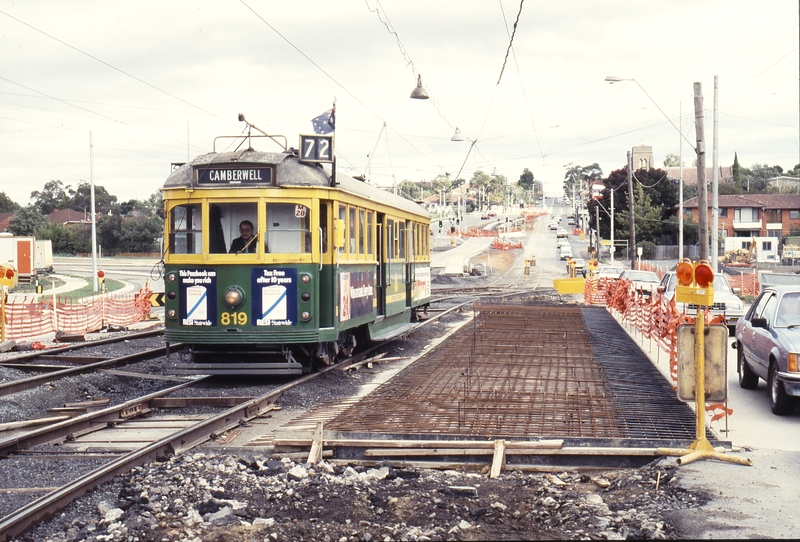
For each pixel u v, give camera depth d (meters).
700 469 7.63
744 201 92.25
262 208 13.18
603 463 8.24
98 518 6.51
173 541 6.00
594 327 23.94
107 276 69.31
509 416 10.14
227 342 13.18
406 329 18.95
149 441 9.53
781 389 10.95
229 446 9.10
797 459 8.12
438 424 9.61
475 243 121.25
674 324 13.08
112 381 14.38
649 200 90.44
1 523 5.98
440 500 6.96
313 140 13.59
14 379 14.66
